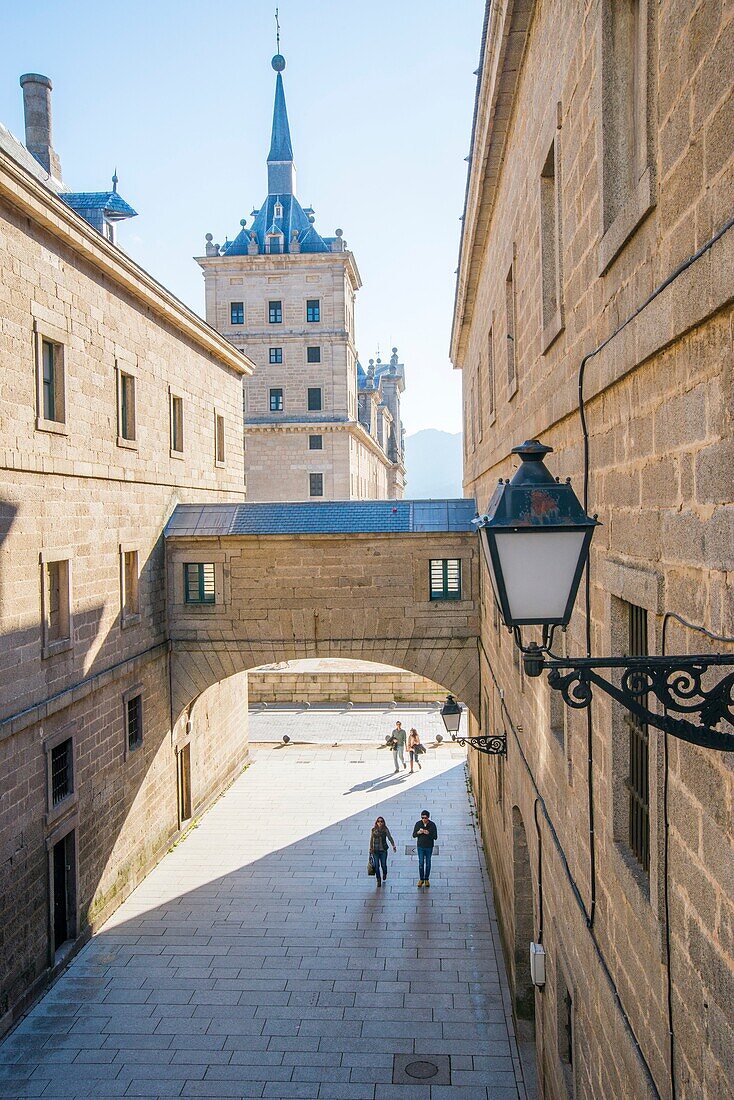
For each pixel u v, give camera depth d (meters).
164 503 20.94
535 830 10.33
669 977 4.36
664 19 4.14
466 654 20.80
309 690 35.22
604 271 5.63
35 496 14.36
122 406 18.58
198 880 18.61
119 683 17.78
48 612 14.80
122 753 17.84
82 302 16.23
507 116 11.55
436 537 20.66
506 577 3.76
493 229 15.13
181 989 14.16
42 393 14.54
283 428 56.22
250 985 14.25
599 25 5.57
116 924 16.55
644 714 3.26
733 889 3.40
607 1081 6.07
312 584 20.88
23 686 13.79
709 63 3.47
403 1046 12.54
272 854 19.97
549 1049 9.55
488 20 10.36
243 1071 12.01
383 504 22.02
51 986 14.28
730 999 3.43
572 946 7.70
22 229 13.95
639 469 4.88
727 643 3.39
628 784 5.77
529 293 9.93
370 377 89.31
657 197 4.32
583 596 6.91
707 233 3.53
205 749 23.19
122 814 17.73
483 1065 12.06
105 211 23.02
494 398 15.52
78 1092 11.61
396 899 17.45
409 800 23.62
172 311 20.47
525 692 11.34
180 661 21.09
